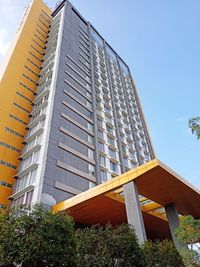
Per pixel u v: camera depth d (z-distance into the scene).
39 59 44.25
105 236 10.83
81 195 21.56
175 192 21.98
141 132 58.12
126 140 47.91
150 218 26.16
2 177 27.95
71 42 46.69
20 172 27.62
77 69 43.31
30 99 37.31
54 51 43.25
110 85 54.22
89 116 38.53
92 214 23.80
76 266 9.43
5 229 9.04
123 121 51.62
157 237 32.09
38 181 23.89
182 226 15.08
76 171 28.33
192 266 13.50
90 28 60.66
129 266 10.26
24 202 23.81
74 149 30.27
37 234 8.96
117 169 37.91
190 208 25.80
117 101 54.56
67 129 31.25
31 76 40.22
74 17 54.75
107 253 10.10
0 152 29.64
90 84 45.19
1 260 8.34
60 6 54.94
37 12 51.16
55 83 34.34
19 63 39.69
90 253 10.30
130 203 18.61
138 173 19.20
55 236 9.27
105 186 20.55
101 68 55.72
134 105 64.12
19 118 34.16
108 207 22.73
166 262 12.54
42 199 22.28
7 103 33.94
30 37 45.38
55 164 26.05
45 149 26.39
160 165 18.33
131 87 70.00
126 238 10.97
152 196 22.41
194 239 14.64
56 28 49.12
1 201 26.05
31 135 30.67
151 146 59.12
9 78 36.44
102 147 37.78
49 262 8.80
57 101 32.38
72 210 22.23
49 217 10.01
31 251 8.49
